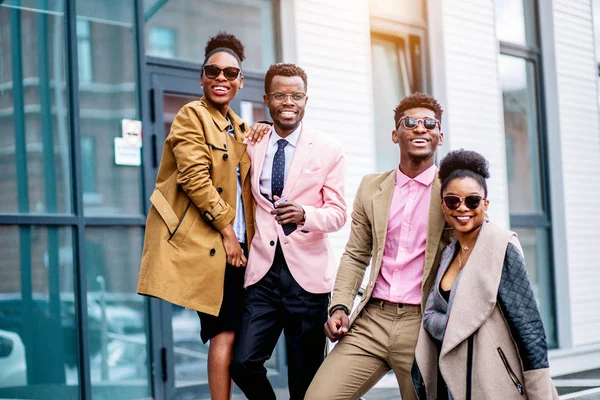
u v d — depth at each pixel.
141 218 5.24
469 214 2.86
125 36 5.25
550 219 8.34
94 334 5.01
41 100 4.89
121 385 5.10
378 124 6.91
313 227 3.17
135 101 5.28
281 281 3.26
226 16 5.80
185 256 3.11
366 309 3.18
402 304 3.07
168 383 5.28
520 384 2.72
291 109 3.26
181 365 5.38
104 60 5.15
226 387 3.26
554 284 8.27
